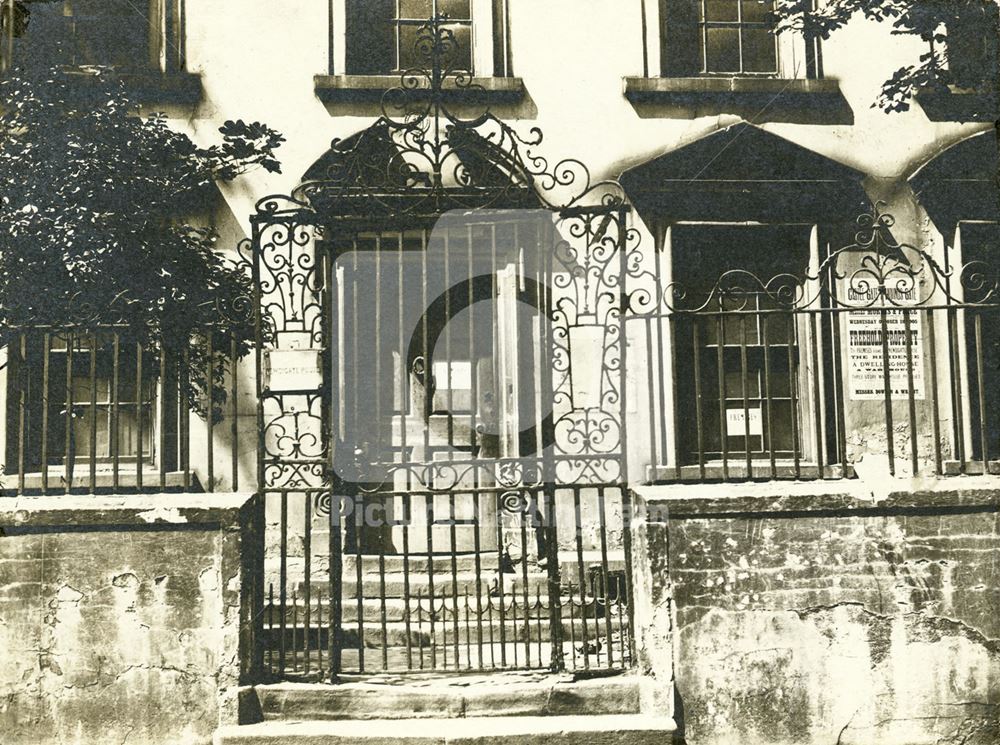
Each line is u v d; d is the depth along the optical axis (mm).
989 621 5820
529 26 8312
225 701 5695
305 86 8102
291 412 6320
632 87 8250
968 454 7992
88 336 6496
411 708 5789
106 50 8031
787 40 8492
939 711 5770
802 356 8102
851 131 8344
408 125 6586
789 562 5812
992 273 8102
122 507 5773
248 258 7836
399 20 8297
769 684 5750
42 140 7238
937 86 8211
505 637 6488
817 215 8219
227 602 5762
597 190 8141
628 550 6227
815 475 7793
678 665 5742
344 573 7383
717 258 8180
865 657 5793
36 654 5727
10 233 7086
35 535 5773
